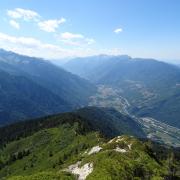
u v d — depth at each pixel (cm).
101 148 13525
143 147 12400
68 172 9925
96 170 9138
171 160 12156
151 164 10569
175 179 10431
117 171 9075
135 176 9338
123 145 12719
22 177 9138
